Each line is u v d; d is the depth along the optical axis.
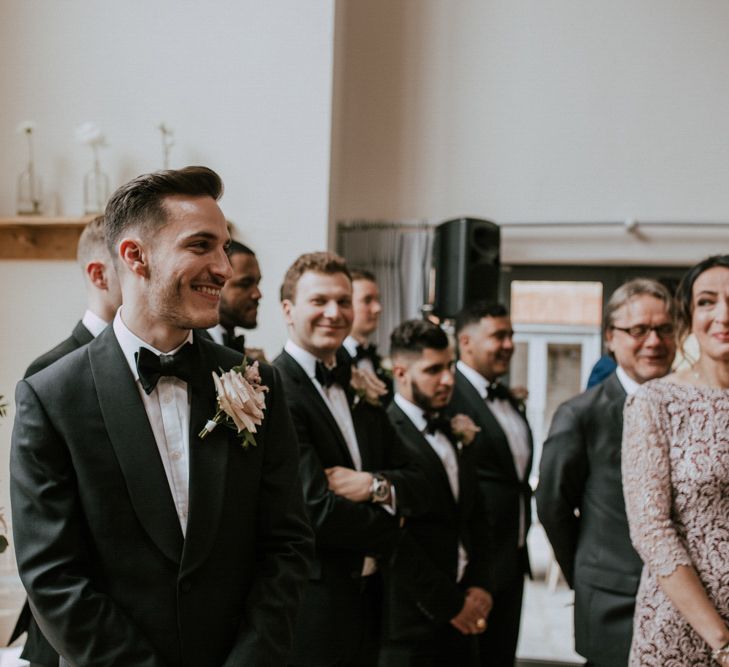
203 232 1.41
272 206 4.77
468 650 2.58
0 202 4.88
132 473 1.39
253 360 1.62
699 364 1.84
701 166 5.29
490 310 3.51
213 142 4.82
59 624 1.32
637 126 5.34
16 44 4.93
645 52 5.35
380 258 5.36
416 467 2.46
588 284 5.54
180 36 4.86
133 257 1.42
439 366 2.74
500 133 5.44
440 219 5.44
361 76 5.55
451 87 5.48
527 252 5.42
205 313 1.42
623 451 1.84
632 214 5.32
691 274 1.87
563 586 5.26
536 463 5.61
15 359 4.79
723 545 1.69
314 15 4.79
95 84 4.88
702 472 1.71
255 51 4.81
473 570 2.69
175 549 1.39
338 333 2.35
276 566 1.49
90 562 1.40
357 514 2.14
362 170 5.53
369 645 2.34
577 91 5.39
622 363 2.59
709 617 1.61
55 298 4.77
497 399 3.52
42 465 1.37
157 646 1.37
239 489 1.47
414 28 5.52
